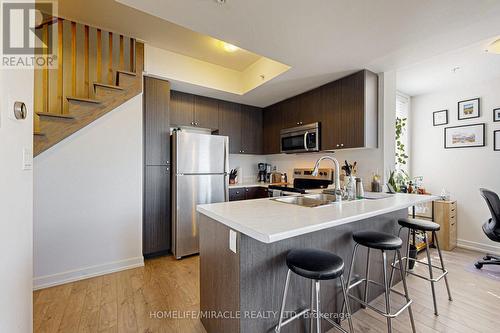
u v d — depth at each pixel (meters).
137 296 2.02
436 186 3.64
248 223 1.20
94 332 1.58
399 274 2.27
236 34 1.94
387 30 1.88
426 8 1.60
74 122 2.29
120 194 2.57
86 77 2.54
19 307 1.03
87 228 2.39
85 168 2.38
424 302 1.96
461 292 2.11
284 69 2.71
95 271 2.42
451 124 3.50
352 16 1.70
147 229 2.86
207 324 1.59
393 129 2.83
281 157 4.32
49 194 2.22
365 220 1.92
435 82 3.32
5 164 0.91
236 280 1.26
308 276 1.12
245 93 3.51
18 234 1.02
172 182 3.03
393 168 2.84
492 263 2.57
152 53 2.84
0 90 0.88
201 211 1.61
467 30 1.87
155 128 2.93
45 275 2.19
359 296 1.88
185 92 3.49
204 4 1.56
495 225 2.51
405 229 2.38
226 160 3.32
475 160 3.26
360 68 2.61
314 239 1.56
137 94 2.66
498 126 3.07
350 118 2.76
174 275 2.44
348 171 2.94
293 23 1.78
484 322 1.70
